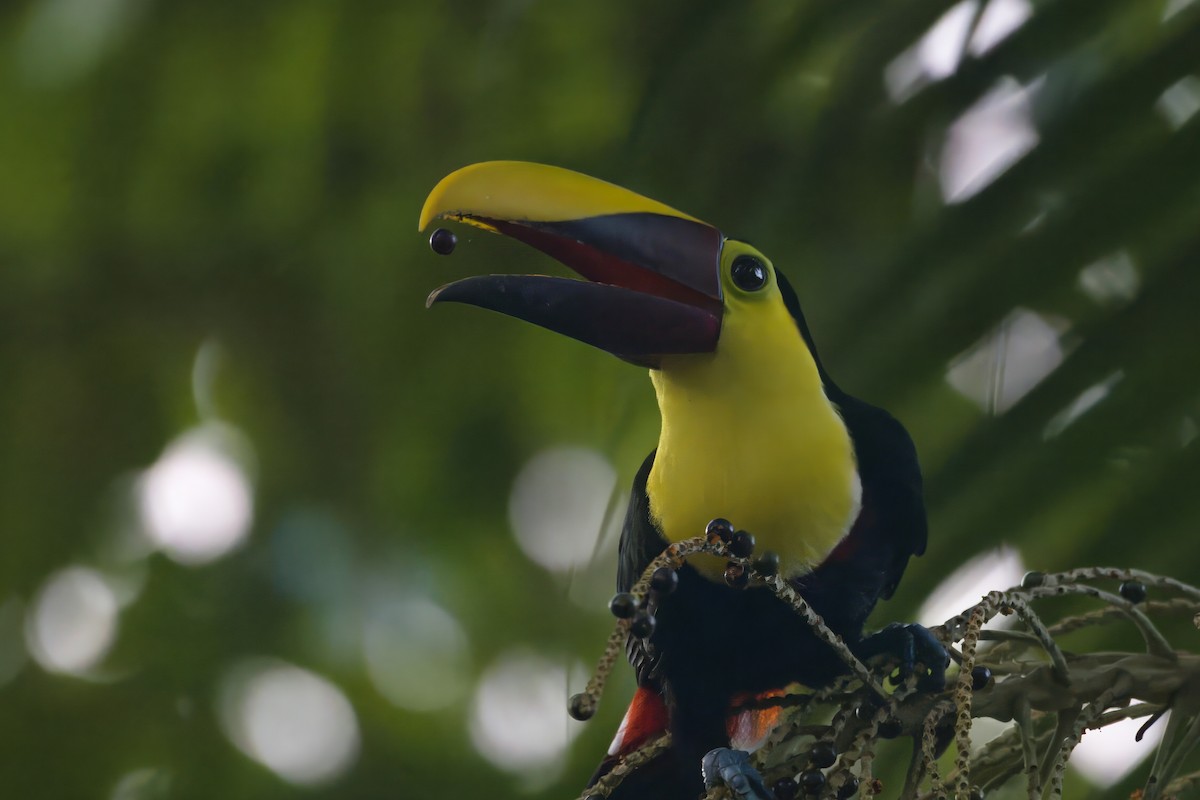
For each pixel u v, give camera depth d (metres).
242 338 14.23
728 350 6.38
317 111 13.20
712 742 6.56
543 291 6.32
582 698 4.19
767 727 6.70
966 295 5.49
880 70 6.11
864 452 6.50
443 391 13.95
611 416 8.04
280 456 14.44
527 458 14.11
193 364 14.40
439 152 12.67
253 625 14.52
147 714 14.65
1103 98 5.62
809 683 6.46
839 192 6.25
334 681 14.77
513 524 14.29
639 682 6.88
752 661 6.43
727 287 6.46
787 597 5.14
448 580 14.45
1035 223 5.53
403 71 12.77
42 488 14.59
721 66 6.46
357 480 14.31
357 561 14.37
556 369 13.77
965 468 5.31
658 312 6.33
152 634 14.70
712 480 6.34
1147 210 5.47
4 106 13.85
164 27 13.34
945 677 5.48
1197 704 5.07
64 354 14.42
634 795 6.70
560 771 12.41
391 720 14.80
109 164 14.09
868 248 6.16
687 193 6.71
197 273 14.23
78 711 14.65
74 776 14.58
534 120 12.40
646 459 6.96
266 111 13.66
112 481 14.66
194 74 13.65
